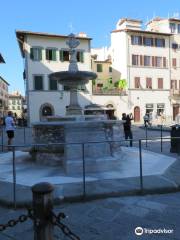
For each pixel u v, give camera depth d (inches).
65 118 477.4
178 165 402.6
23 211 248.7
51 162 409.1
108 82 2269.9
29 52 1856.5
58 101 1904.5
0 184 312.8
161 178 324.2
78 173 351.3
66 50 1925.4
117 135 455.8
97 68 2249.0
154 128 1288.1
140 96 2176.4
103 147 388.2
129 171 360.2
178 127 516.7
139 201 266.1
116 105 2100.1
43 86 1878.7
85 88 1988.2
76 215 236.5
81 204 261.1
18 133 1181.1
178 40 2310.5
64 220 226.8
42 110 1878.7
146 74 2201.0
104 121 393.1
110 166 368.5
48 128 413.7
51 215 151.6
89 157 374.0
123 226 214.8
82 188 287.9
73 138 368.5
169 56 2277.3
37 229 150.6
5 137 975.0
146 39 2204.7
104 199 271.4
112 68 2278.5
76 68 563.5
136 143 709.3
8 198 264.2
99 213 239.8
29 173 362.9
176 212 239.9
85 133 374.0
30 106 1856.5
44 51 1881.2
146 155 484.1
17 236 202.5
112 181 312.0
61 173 354.6
